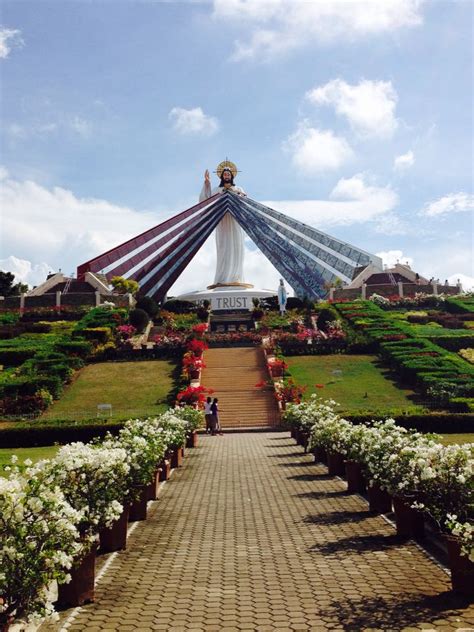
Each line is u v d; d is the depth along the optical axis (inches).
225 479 598.2
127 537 388.5
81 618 254.1
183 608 263.4
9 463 656.4
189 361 1380.4
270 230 3046.3
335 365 1432.1
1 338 1761.8
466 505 312.2
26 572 212.8
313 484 559.5
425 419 878.4
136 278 2635.3
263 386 1268.5
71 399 1211.9
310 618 247.9
